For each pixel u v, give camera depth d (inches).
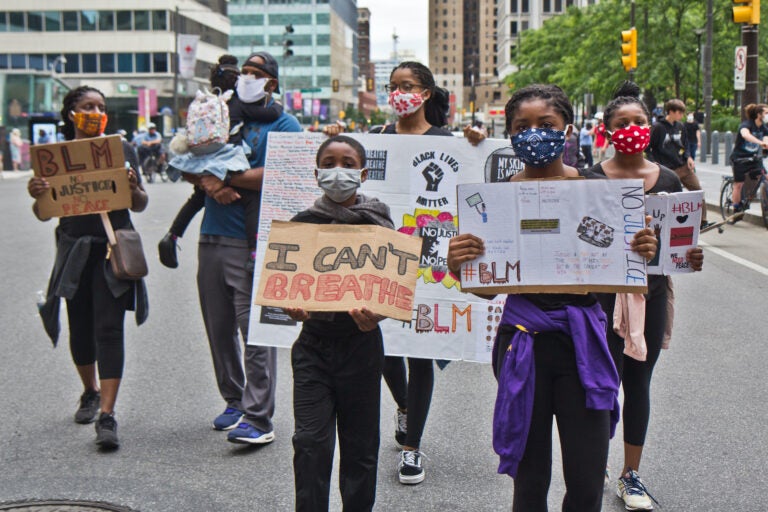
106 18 2859.3
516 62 3595.0
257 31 5374.0
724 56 1711.4
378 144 188.1
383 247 138.5
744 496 169.2
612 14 1797.5
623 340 160.1
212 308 207.0
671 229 158.2
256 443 197.2
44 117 1737.2
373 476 143.4
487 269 125.6
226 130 198.1
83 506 163.3
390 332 183.2
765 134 600.7
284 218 193.6
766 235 571.8
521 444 120.4
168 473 182.4
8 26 2878.9
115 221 206.5
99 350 201.2
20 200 943.0
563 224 123.8
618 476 181.5
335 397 140.7
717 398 231.9
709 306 353.1
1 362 273.0
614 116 163.3
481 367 271.1
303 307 135.1
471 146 186.2
